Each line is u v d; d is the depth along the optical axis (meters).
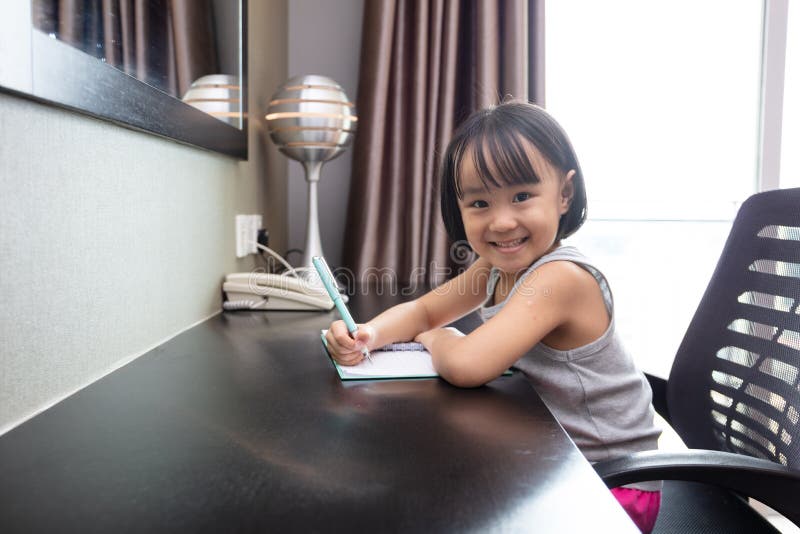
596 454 0.85
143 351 0.90
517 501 0.43
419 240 1.96
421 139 1.94
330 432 0.58
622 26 2.23
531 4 1.95
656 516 0.82
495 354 0.74
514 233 0.81
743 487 0.63
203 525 0.39
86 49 0.67
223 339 1.00
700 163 2.28
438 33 1.92
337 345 0.83
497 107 0.86
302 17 2.11
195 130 1.03
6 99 0.54
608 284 0.84
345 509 0.42
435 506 0.42
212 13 1.17
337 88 1.61
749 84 2.24
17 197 0.57
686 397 0.98
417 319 1.01
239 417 0.62
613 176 2.29
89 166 0.71
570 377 0.85
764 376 0.84
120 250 0.80
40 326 0.62
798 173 2.23
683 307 2.37
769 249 0.89
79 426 0.58
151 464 0.49
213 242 1.23
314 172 1.66
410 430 0.58
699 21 2.23
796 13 2.13
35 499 0.43
